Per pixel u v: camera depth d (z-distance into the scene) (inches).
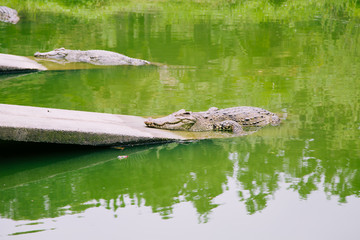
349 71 845.2
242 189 401.1
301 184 408.5
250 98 675.4
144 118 576.7
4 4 1605.6
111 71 862.5
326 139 515.8
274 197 385.4
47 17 1439.5
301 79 787.4
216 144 512.7
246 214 357.4
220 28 1280.8
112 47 1056.2
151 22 1376.7
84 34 1200.2
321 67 876.6
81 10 1589.6
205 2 1781.5
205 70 858.1
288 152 482.3
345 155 469.7
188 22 1376.7
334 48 1045.8
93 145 486.9
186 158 473.1
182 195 391.2
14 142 503.2
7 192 394.6
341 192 393.4
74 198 384.2
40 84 753.6
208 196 389.1
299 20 1423.5
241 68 869.2
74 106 622.8
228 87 740.0
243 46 1066.7
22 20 1380.4
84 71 861.8
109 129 497.4
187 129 553.3
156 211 362.3
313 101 660.7
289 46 1067.9
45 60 933.8
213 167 450.6
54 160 466.0
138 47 1056.8
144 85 756.6
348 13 1545.3
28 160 464.8
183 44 1087.6
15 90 708.7
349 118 586.6
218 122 561.6
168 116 554.9
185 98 677.3
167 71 856.3
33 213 355.9
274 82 768.9
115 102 652.1
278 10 1611.7
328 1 1753.2
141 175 434.3
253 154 480.1
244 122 569.9
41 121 480.1
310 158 464.4
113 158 473.7
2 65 824.9
